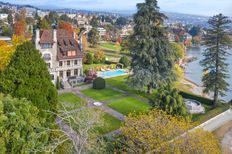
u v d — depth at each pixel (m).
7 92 18.00
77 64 52.84
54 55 48.41
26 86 18.34
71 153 17.12
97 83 46.12
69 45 52.16
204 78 42.22
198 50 147.00
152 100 28.95
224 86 40.62
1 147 12.95
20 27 89.62
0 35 105.44
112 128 29.67
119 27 194.75
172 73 41.78
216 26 39.59
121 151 19.31
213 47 40.12
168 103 26.88
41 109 18.34
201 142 18.00
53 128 18.59
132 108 37.06
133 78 41.41
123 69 67.62
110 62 75.44
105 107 37.12
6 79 18.11
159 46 40.06
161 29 39.97
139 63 41.47
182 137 18.53
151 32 39.53
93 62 74.44
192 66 95.56
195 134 18.69
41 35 46.88
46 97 19.44
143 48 39.72
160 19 40.38
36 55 19.27
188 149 17.58
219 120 34.34
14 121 13.90
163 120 20.27
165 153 17.42
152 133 18.95
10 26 120.81
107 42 134.00
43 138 16.19
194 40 163.25
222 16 39.06
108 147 19.98
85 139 16.53
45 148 15.41
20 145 13.97
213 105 41.22
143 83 40.56
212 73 41.09
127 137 19.72
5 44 44.94
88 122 18.11
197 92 55.84
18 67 18.36
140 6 39.78
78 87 47.41
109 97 42.03
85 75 54.50
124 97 42.16
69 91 44.81
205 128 31.55
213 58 40.50
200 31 182.38
